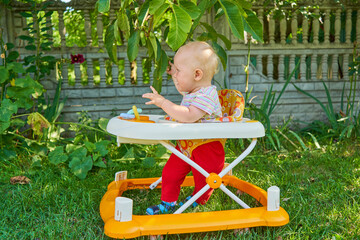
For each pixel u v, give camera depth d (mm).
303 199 2293
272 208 1791
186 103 1898
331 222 1900
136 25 2035
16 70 3584
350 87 4492
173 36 1573
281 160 3367
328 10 4664
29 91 3389
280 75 4766
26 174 2795
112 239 1733
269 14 4523
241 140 3725
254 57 5129
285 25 4656
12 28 4188
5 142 3213
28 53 4246
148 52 2246
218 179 1791
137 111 1912
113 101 4500
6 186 2520
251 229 1829
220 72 4535
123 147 3574
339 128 4258
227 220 1708
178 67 1902
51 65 4078
